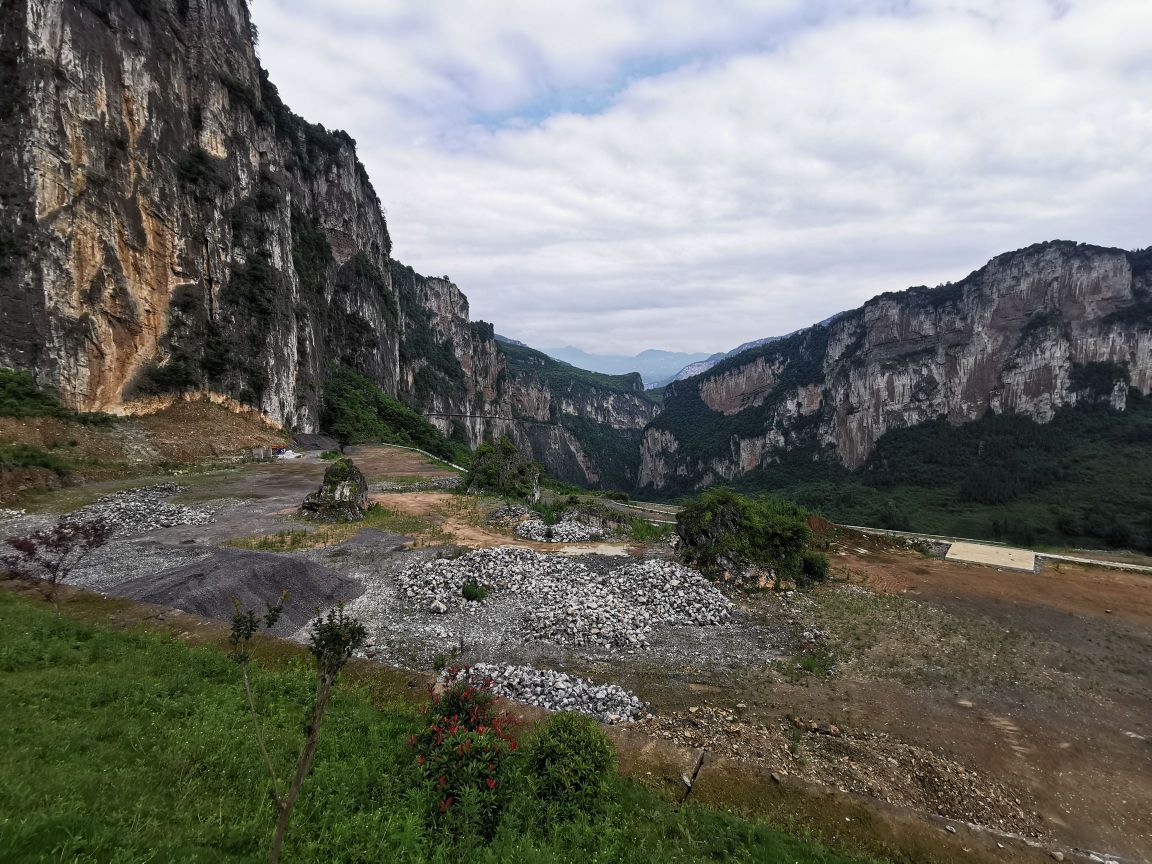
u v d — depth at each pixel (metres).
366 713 9.52
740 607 18.52
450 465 54.34
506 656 13.88
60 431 33.53
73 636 11.17
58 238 35.84
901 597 20.14
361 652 13.58
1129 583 22.14
